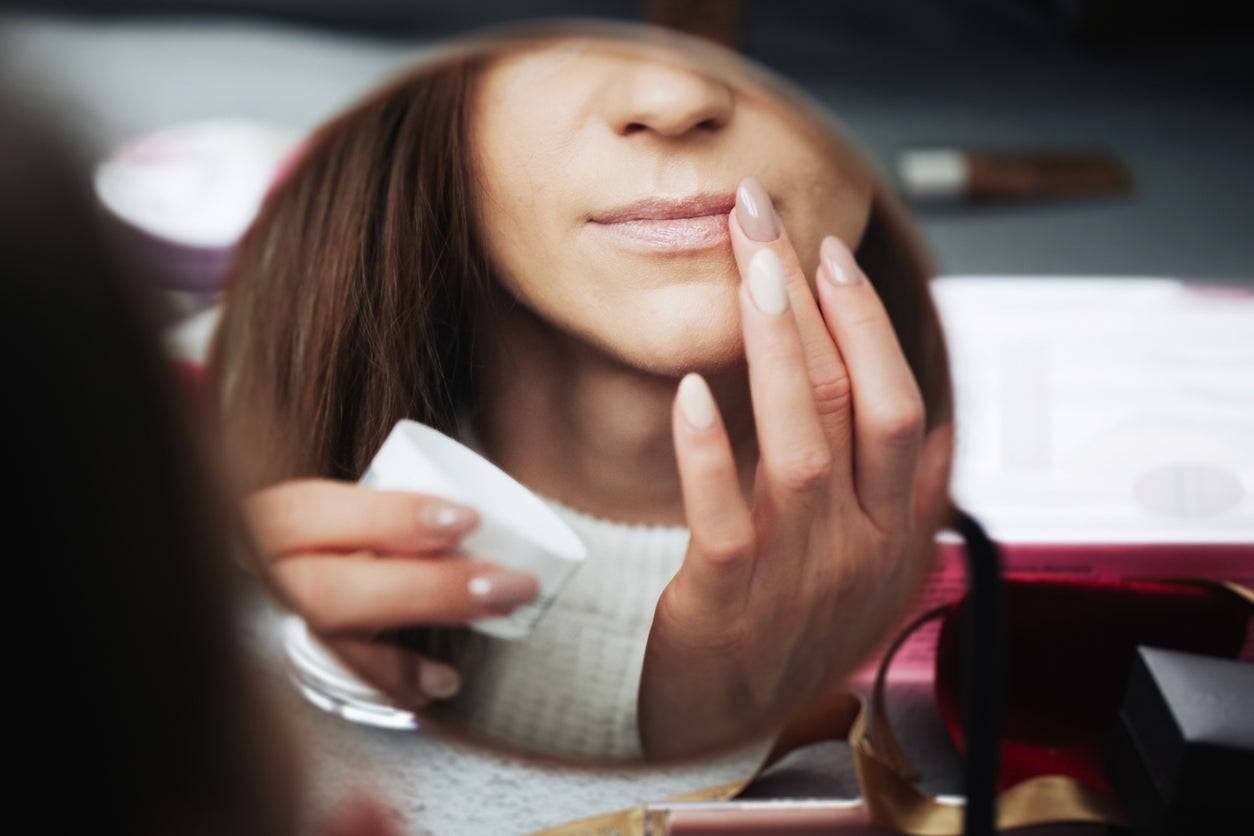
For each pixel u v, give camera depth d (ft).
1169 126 5.90
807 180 2.19
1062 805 2.36
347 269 2.21
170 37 6.89
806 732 2.47
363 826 2.19
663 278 2.18
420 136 2.22
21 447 1.67
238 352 2.18
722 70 2.18
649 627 2.23
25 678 1.70
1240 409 2.95
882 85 6.36
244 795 1.80
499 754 2.30
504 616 2.23
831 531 2.20
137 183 3.29
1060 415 2.94
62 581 1.70
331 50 6.88
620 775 2.32
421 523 2.20
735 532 2.18
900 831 2.34
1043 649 2.44
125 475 1.70
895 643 2.47
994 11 7.12
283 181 2.21
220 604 1.77
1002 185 4.94
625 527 2.21
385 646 2.24
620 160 2.19
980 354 3.14
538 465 2.21
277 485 2.18
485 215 2.22
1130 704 2.36
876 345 2.20
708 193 2.19
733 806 2.36
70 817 1.73
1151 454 2.82
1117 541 2.62
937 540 2.24
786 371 2.18
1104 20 6.93
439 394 2.23
